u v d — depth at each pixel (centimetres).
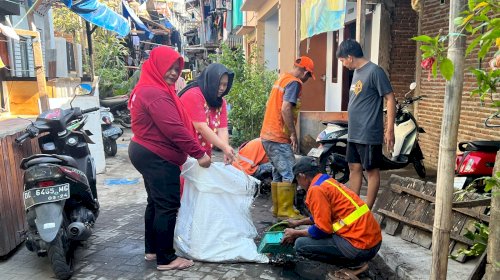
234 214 409
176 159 372
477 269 263
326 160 605
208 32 2858
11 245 416
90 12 903
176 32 3441
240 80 1056
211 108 427
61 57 1209
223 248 396
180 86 1219
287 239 358
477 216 354
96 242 450
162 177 368
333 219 338
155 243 387
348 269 350
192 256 401
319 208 330
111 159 931
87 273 376
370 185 451
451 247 367
